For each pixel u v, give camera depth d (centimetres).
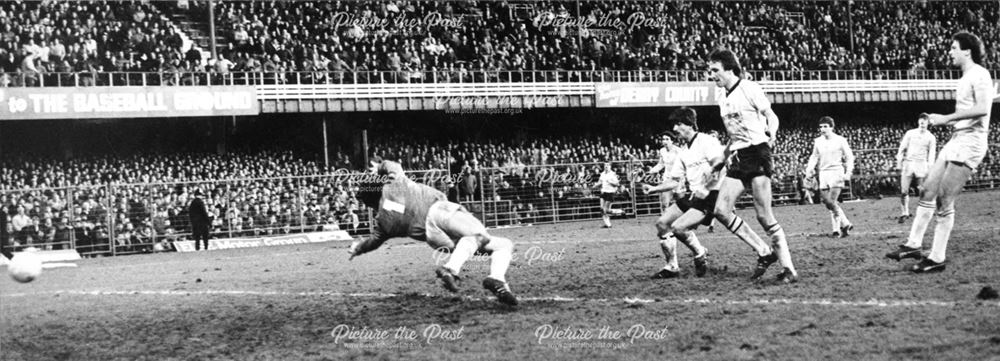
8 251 2212
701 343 629
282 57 3019
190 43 3052
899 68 4191
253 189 2548
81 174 2620
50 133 2784
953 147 900
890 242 1280
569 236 1997
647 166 2973
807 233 1611
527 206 2822
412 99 3056
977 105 877
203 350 717
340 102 2956
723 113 930
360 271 1338
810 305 750
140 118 2889
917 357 546
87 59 2736
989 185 3516
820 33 4184
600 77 3450
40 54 2661
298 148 3105
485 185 2792
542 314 795
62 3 2805
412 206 863
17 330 863
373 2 3256
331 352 680
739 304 779
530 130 3519
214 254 2069
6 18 2678
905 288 812
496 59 3331
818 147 1494
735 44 3822
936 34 4444
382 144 3170
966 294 757
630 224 2434
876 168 3322
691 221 966
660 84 3356
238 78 2905
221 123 2981
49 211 2278
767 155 909
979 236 1230
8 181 2553
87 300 1108
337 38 3131
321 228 2577
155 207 2419
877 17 4362
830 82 3797
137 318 916
